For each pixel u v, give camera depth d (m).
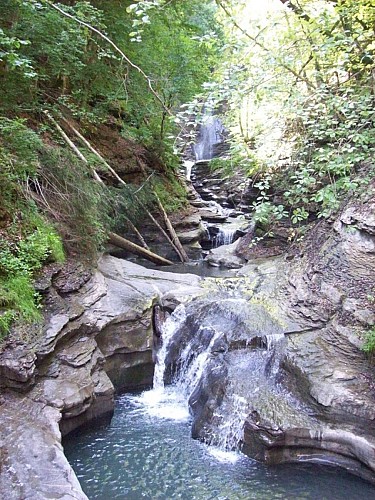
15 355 5.58
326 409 5.68
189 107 6.12
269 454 5.53
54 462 4.50
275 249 11.47
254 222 11.54
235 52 6.77
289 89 6.82
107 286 8.01
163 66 13.29
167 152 15.45
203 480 5.24
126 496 4.93
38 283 6.63
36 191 7.92
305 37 7.33
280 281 8.85
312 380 6.04
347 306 6.86
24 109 9.11
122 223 11.77
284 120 8.66
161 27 12.80
